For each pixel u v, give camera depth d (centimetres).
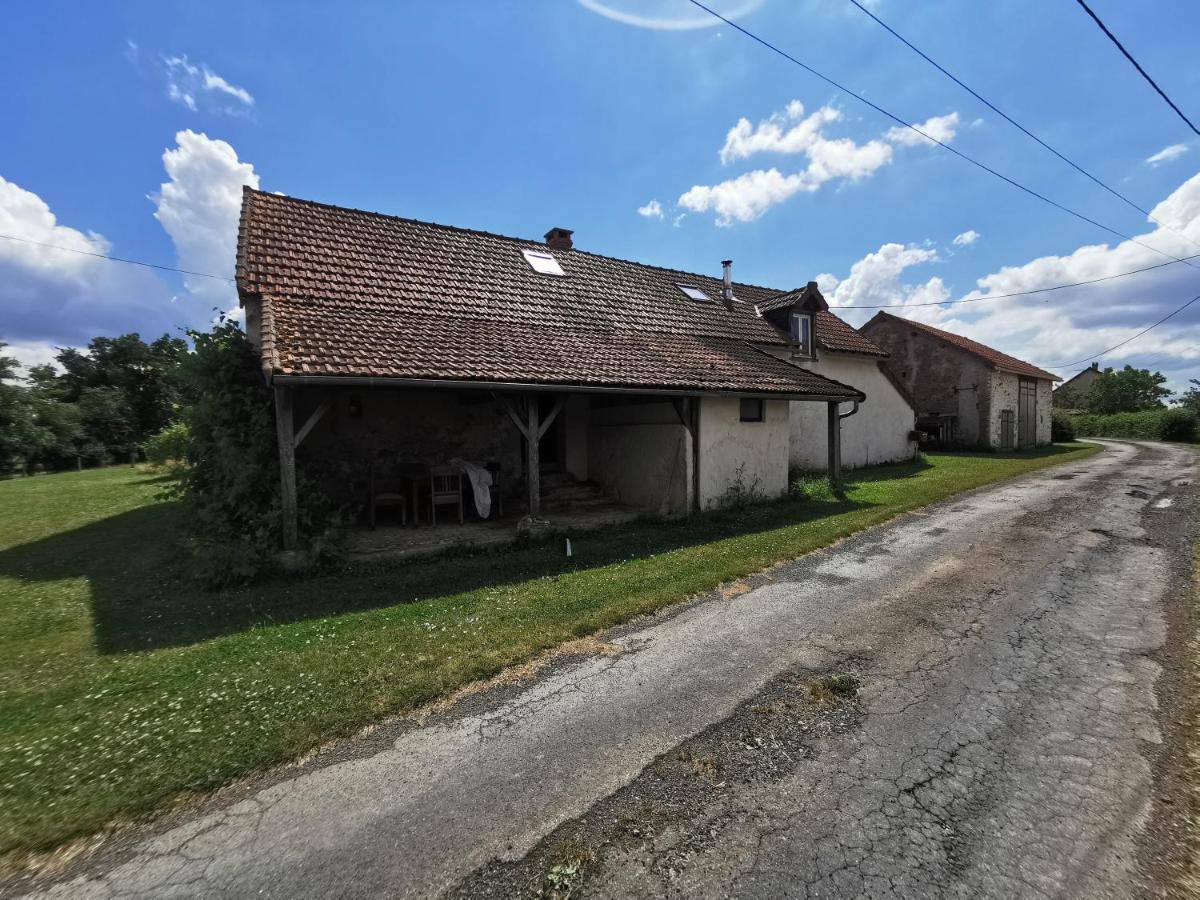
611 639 484
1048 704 362
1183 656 422
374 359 710
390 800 285
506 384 750
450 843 254
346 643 478
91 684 414
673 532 914
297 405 918
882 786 287
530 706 375
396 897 226
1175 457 1945
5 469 3016
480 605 570
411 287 1028
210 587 647
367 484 971
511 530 878
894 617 513
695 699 378
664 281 1573
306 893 229
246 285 878
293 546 685
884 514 955
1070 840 248
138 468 2514
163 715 366
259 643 485
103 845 259
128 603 611
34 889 234
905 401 1998
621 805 277
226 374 726
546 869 238
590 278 1371
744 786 290
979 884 226
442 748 329
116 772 308
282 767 314
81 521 1114
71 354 4653
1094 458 1955
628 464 1138
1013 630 479
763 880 229
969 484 1291
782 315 1627
